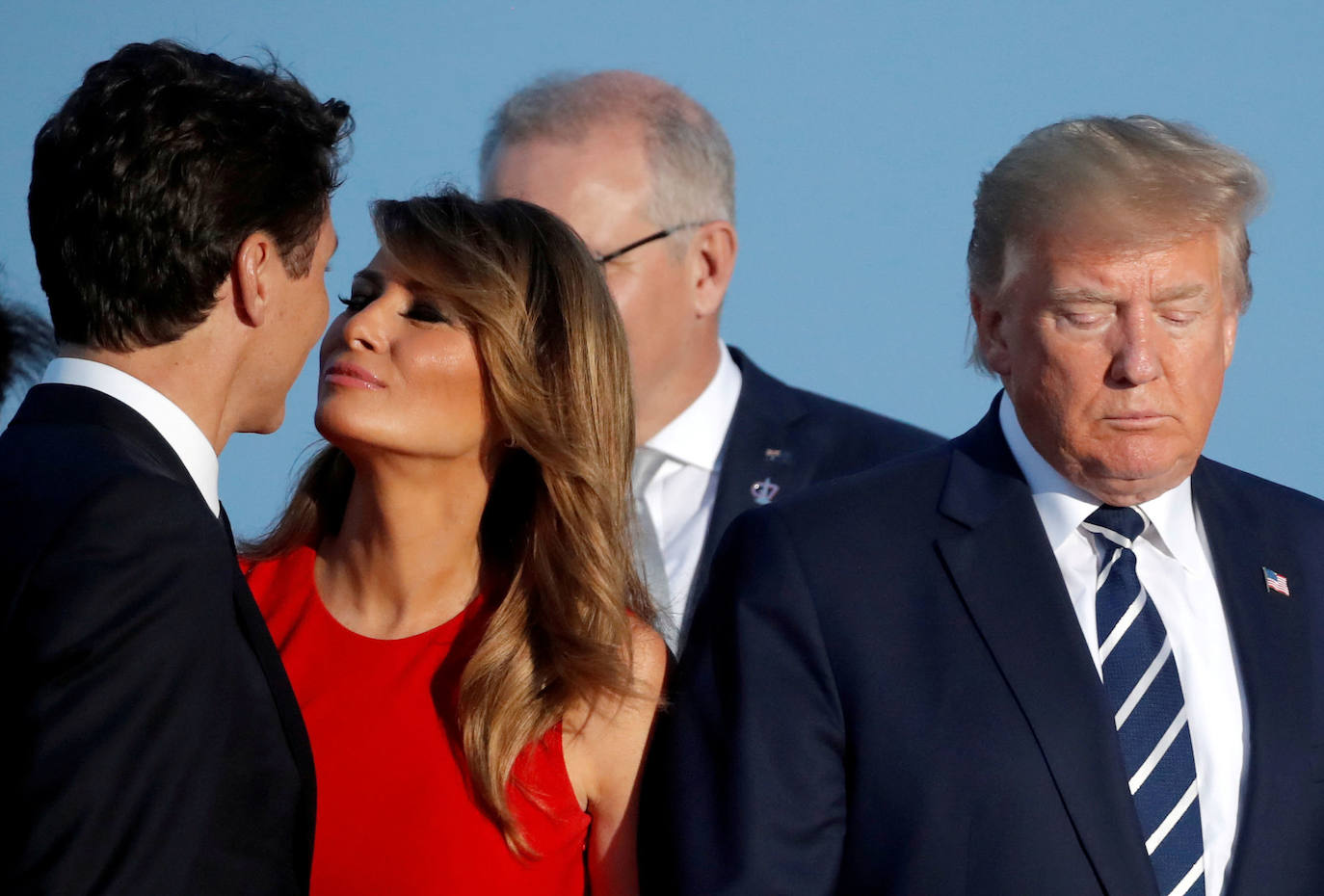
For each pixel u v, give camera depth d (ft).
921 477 33.35
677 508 47.19
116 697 22.62
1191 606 31.81
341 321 32.45
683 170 47.52
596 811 32.71
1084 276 29.84
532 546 33.06
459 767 31.78
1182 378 30.04
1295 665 31.22
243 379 28.25
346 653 33.04
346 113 30.22
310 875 29.01
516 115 48.93
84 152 26.50
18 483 24.47
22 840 21.80
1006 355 31.94
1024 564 31.65
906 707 30.66
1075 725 30.12
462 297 31.58
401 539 33.09
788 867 29.96
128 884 22.00
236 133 27.12
